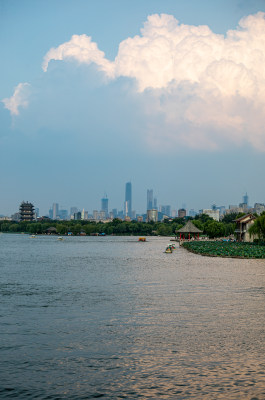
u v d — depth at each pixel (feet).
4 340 105.70
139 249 602.44
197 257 420.77
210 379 82.02
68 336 109.50
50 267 315.58
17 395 75.36
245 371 85.92
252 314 135.54
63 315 133.90
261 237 488.02
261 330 115.96
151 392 76.64
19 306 149.48
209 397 74.69
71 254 482.69
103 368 87.40
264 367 88.12
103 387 78.64
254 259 387.55
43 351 97.45
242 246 494.18
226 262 353.10
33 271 284.00
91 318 129.80
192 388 78.07
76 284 211.61
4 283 216.54
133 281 223.51
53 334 111.24
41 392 76.59
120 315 133.90
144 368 87.51
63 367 87.92
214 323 123.44
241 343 104.12
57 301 159.53
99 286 203.72
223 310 141.59
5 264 343.26
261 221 464.24
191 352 97.25
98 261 378.73
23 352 96.78
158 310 141.69
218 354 96.07
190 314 135.33
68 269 298.56
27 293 180.75
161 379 82.12
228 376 83.46
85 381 81.20
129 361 91.40
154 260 385.91
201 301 158.71
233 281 220.84
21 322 124.26
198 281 221.25
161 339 107.34
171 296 171.12
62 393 76.23
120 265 333.21
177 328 117.80
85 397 74.69
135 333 112.57
